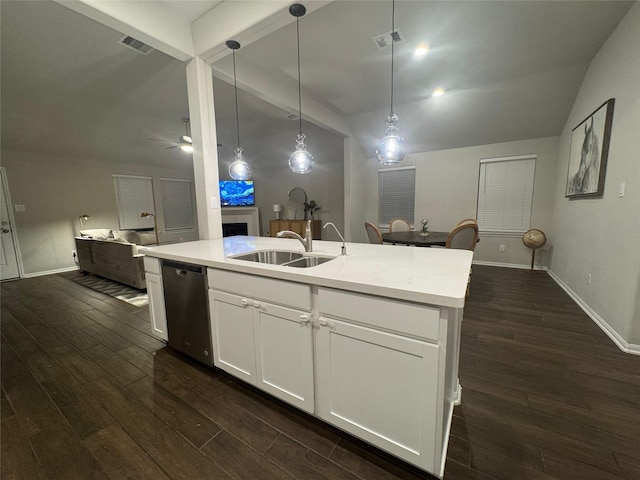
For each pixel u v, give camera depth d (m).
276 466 1.24
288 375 1.48
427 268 1.38
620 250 2.25
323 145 6.19
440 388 1.04
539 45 2.75
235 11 2.18
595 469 1.18
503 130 4.45
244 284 1.59
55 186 5.19
